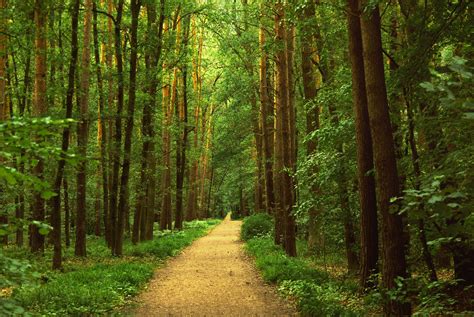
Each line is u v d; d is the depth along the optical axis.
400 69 7.32
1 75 14.84
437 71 3.31
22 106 19.75
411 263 8.65
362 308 8.16
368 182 9.19
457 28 7.02
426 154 7.07
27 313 3.70
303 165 12.18
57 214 13.27
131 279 11.68
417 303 7.74
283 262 14.23
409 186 8.78
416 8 7.91
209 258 18.23
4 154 3.36
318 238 16.47
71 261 15.36
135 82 17.73
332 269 13.67
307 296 9.32
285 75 16.91
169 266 15.93
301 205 12.27
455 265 8.34
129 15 18.61
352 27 9.39
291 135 17.98
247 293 10.96
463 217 4.46
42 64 13.76
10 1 14.04
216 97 31.67
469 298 7.52
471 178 4.43
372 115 7.54
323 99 12.15
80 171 15.35
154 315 8.85
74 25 13.29
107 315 8.30
